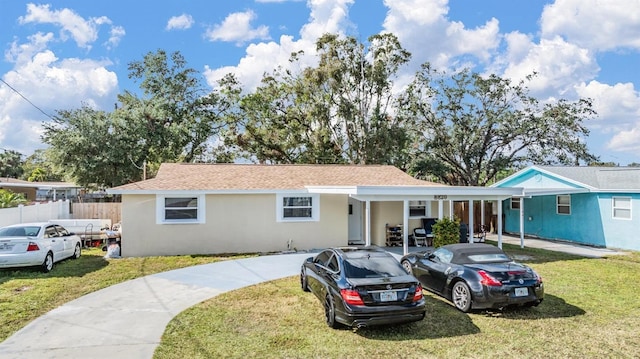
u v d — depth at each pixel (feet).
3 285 32.68
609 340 21.49
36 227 39.34
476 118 109.81
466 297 26.08
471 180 114.21
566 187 65.62
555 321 24.59
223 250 50.42
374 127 109.70
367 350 19.85
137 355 18.95
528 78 104.88
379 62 109.40
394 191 43.86
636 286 33.50
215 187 50.24
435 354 19.43
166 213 49.19
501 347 20.42
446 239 45.42
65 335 21.62
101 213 65.51
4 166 196.44
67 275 36.70
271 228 52.16
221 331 22.41
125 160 93.30
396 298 21.48
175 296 29.86
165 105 106.32
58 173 90.84
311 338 21.42
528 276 25.64
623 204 57.57
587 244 61.93
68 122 89.04
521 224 56.59
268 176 57.11
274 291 31.30
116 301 28.48
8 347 19.84
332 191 47.24
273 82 116.78
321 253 28.07
